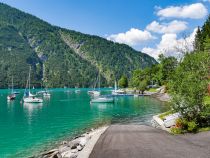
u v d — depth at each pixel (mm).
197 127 38188
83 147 31625
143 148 27172
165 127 46562
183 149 25844
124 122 67062
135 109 97875
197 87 38625
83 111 99250
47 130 60594
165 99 131125
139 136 35781
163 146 27734
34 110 108500
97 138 34969
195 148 26094
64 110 105312
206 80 39812
